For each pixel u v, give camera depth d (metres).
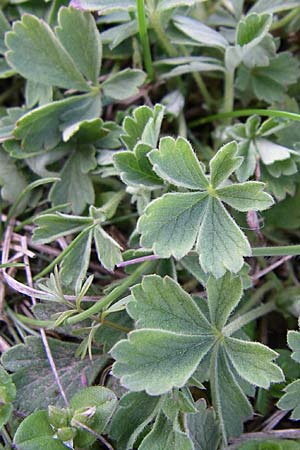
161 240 0.17
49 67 0.21
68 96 0.22
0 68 0.21
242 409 0.18
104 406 0.18
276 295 0.20
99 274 0.21
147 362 0.17
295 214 0.21
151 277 0.17
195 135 0.23
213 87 0.23
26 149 0.21
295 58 0.22
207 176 0.18
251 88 0.22
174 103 0.22
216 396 0.18
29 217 0.21
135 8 0.20
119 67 0.22
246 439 0.18
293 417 0.18
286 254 0.18
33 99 0.21
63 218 0.19
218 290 0.18
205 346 0.18
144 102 0.23
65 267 0.19
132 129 0.19
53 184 0.21
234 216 0.20
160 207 0.17
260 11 0.21
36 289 0.20
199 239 0.18
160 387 0.17
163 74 0.22
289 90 0.22
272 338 0.21
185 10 0.22
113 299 0.18
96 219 0.19
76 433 0.17
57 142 0.21
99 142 0.21
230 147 0.17
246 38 0.20
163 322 0.17
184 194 0.18
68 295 0.19
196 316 0.18
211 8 0.22
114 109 0.23
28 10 0.22
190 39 0.21
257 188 0.17
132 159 0.18
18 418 0.19
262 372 0.17
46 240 0.19
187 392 0.18
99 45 0.21
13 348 0.19
